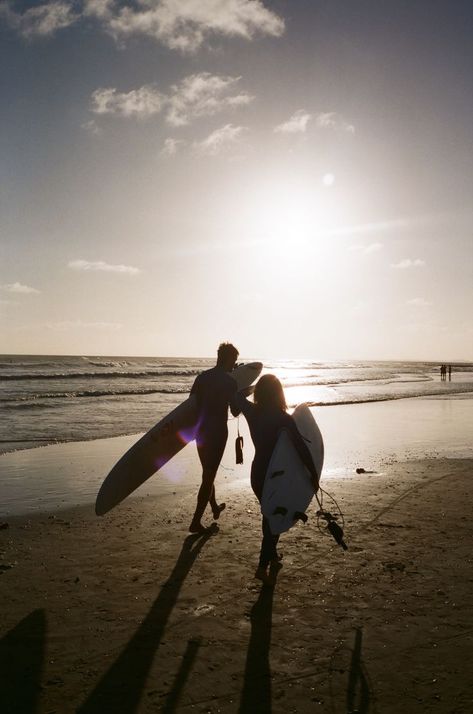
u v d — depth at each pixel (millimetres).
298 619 3408
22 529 5484
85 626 3324
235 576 4121
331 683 2711
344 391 34594
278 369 93438
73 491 7441
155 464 5488
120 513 6102
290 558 4488
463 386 43906
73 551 4758
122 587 3928
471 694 2596
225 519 5770
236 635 3207
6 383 38000
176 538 5113
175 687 2688
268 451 3928
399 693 2617
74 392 29469
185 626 3322
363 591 3820
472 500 6461
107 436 13633
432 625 3305
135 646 3084
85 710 2506
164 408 21188
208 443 5039
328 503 6312
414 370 102625
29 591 3863
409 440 12852
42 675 2789
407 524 5434
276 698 2594
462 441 12695
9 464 9547
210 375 5098
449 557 4480
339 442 12430
